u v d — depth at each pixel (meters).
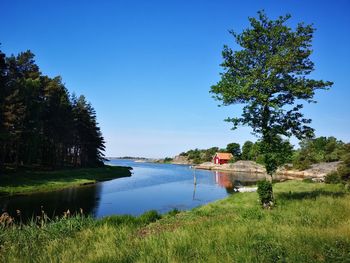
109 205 29.33
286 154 17.66
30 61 56.53
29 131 49.25
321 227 10.30
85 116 78.31
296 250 7.23
